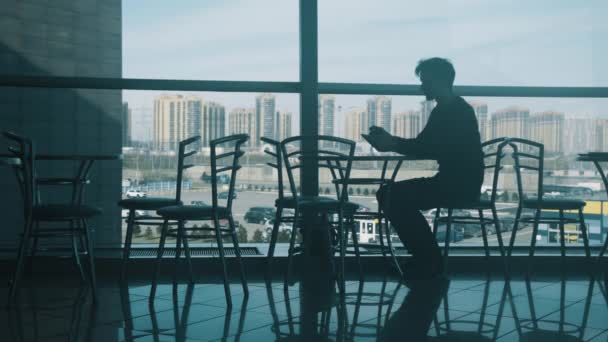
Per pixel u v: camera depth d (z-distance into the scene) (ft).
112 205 12.84
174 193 11.64
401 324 8.61
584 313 9.29
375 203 12.45
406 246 11.87
